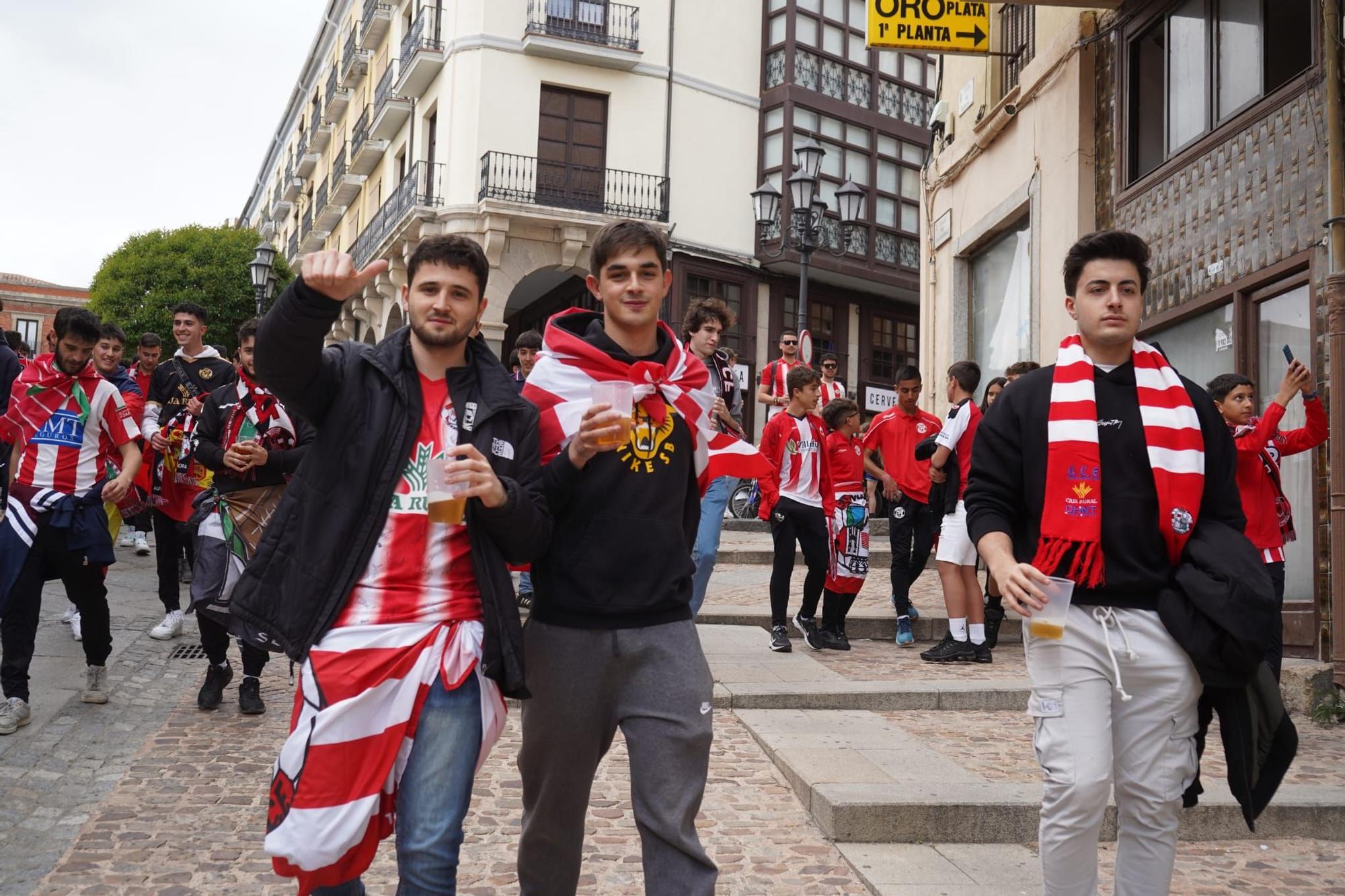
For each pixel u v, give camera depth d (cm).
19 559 535
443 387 274
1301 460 715
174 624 765
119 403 566
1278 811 446
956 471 753
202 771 476
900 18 1077
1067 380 304
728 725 576
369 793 245
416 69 2292
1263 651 277
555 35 2175
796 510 755
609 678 275
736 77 2405
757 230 2409
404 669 251
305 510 257
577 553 276
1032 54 1134
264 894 351
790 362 1105
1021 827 425
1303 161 711
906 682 661
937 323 1394
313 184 3984
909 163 2612
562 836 285
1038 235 1094
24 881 357
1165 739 294
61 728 533
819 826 432
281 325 241
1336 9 668
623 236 292
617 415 260
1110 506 293
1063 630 287
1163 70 905
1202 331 838
